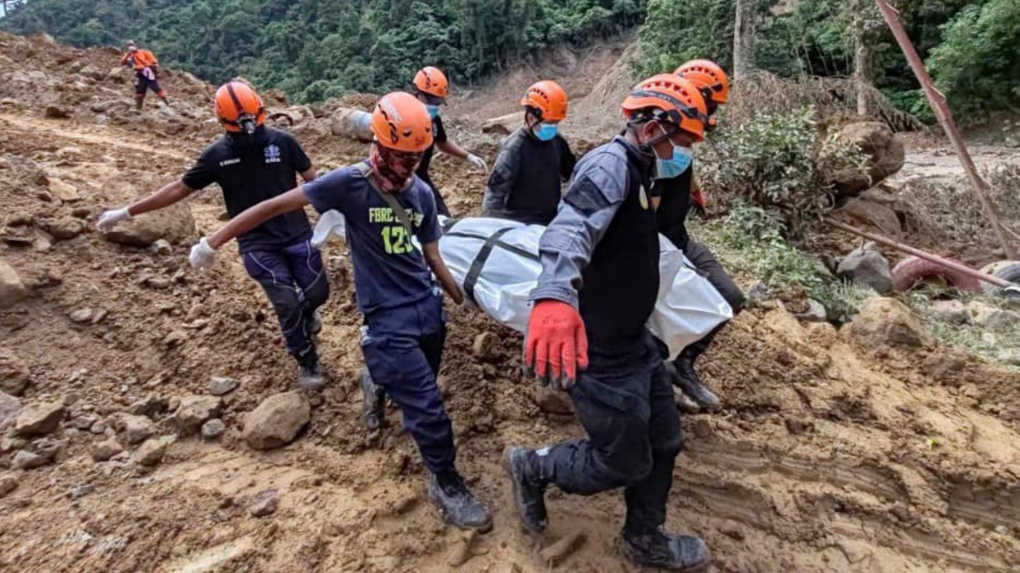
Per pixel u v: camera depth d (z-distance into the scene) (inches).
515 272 120.4
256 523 118.3
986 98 716.7
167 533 114.6
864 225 338.3
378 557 114.2
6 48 498.0
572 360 80.7
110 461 130.6
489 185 176.6
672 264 111.3
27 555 108.8
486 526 120.7
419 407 115.0
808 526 133.5
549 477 114.0
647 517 114.5
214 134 366.9
